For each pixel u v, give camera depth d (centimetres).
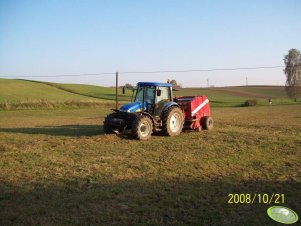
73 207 650
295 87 8688
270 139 1404
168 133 1473
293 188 786
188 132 1642
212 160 1027
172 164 975
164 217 616
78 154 1098
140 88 1512
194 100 1667
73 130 1789
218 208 661
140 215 620
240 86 12038
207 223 596
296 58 8706
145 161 1005
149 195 715
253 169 941
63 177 837
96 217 606
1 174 858
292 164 1003
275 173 905
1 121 2423
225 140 1385
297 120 2361
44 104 4156
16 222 585
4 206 651
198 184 798
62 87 7344
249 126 1952
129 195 714
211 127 1752
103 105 4550
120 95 6975
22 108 3953
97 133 1630
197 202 686
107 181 809
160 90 1472
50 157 1048
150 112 1473
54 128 1908
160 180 823
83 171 891
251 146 1254
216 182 816
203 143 1311
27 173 867
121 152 1132
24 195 709
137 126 1360
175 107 1514
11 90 5838
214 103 6059
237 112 3450
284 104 5734
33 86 6688
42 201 679
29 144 1286
